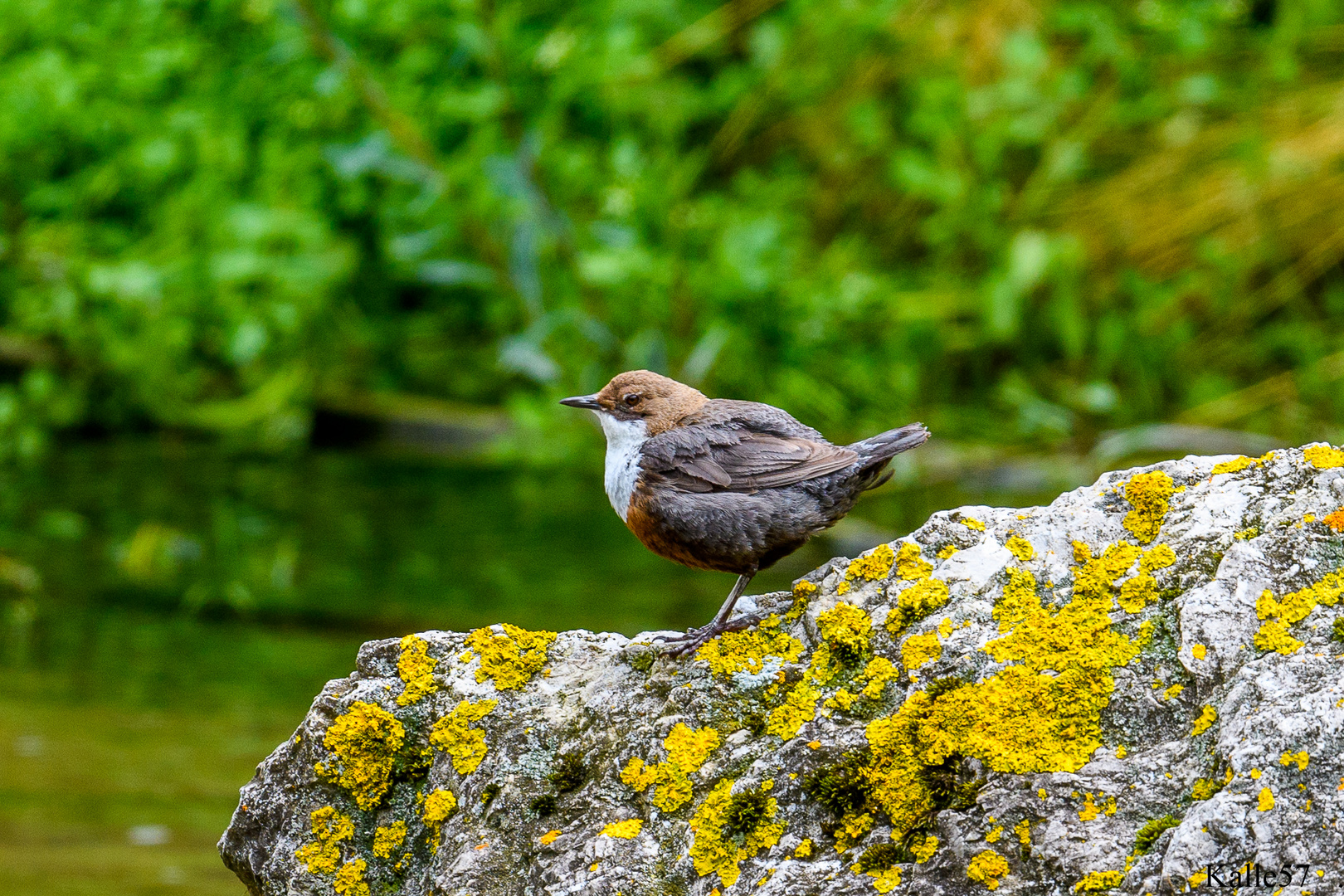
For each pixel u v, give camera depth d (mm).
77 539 11453
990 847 3729
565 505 12594
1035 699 3947
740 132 15430
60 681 8648
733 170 15617
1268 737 3539
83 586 10461
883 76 14992
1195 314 13438
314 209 14797
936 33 14820
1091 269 13586
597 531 11805
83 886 5973
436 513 12281
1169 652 3959
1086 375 13352
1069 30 14547
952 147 14156
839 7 14648
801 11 14859
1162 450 12242
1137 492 4340
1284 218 13141
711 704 4309
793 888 3834
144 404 14891
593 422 13656
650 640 4676
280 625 9602
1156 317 13414
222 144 14242
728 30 15750
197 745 7734
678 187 14742
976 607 4195
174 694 8453
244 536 11555
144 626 9711
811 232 15055
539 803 4320
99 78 14406
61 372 14711
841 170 15109
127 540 11359
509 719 4512
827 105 15188
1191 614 3916
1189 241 13352
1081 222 13727
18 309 14547
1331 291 13188
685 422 5406
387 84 14133
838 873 3848
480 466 13844
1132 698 3895
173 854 6395
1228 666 3818
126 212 15141
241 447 14438
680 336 13875
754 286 13055
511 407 14203
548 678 4621
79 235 14453
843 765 4012
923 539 4449
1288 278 13219
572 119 15531
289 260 14047
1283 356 13250
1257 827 3430
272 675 8781
